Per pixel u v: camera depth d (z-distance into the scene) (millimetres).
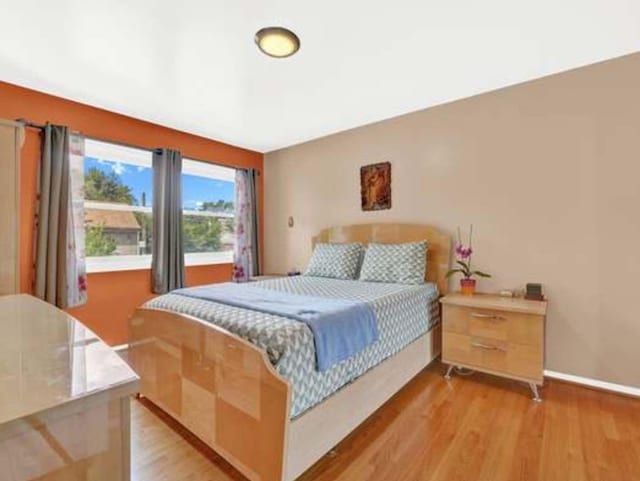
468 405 2176
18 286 1886
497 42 2064
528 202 2643
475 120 2875
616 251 2312
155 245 3316
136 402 2180
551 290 2553
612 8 1764
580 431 1881
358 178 3633
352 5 1704
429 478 1527
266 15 1770
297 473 1434
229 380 1531
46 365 724
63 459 576
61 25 1826
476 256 2891
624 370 2299
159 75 2404
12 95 2518
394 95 2822
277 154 4391
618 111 2291
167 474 1554
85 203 3016
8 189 1857
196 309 1930
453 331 2541
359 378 1876
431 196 3137
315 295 2373
